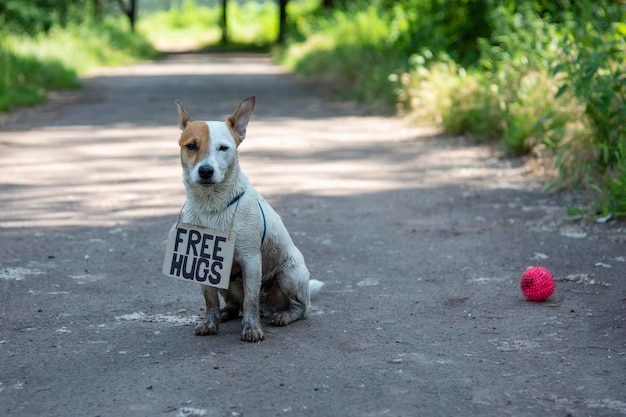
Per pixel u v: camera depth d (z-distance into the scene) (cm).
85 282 645
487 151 1289
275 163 1207
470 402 421
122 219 861
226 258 504
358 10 3009
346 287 644
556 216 865
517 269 688
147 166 1186
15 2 2700
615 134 945
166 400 422
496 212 898
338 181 1078
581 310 576
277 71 3291
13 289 621
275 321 550
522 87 1273
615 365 473
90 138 1477
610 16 1116
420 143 1402
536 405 419
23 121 1720
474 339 520
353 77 2320
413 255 736
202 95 2255
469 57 1727
